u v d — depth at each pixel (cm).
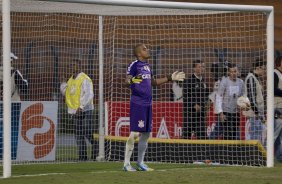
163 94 3547
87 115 3450
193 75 3328
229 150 3150
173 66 3628
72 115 3444
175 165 3050
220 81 3306
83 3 2741
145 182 2328
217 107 3269
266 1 4278
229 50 3541
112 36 3894
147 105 2730
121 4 2798
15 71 3325
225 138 3288
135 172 2658
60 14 3878
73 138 3462
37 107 3253
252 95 3284
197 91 3325
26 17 3934
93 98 3562
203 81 3353
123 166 2992
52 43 3925
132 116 2723
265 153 3034
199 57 3572
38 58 3916
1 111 3122
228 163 3148
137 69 2736
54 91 3850
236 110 3275
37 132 3253
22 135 3206
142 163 2767
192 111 3322
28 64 3909
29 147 3228
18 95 3338
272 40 2966
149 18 3778
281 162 3266
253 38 3541
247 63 3497
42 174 2617
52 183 2306
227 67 3391
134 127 2716
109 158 3422
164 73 3647
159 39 3691
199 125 3328
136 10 3111
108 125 3509
